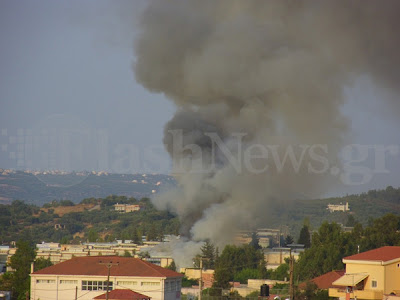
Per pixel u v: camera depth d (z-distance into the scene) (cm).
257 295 7656
